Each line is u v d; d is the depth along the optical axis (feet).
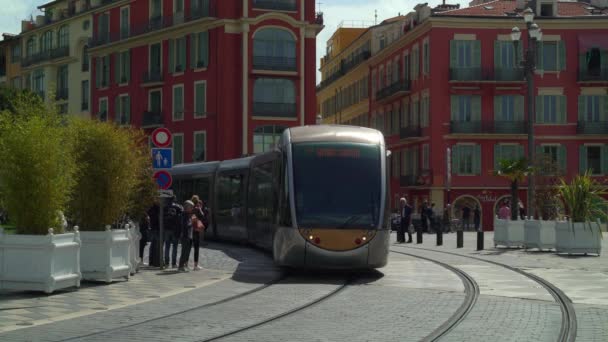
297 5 196.34
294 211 63.62
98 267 57.88
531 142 102.37
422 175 196.65
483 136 193.47
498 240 107.96
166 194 70.23
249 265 75.66
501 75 192.13
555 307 46.52
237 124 195.11
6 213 52.85
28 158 51.06
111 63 227.61
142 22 216.95
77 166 57.00
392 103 230.68
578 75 192.75
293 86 196.13
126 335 36.58
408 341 35.19
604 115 193.67
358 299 50.26
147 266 74.38
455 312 44.27
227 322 40.63
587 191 91.56
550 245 98.02
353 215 63.26
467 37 193.77
